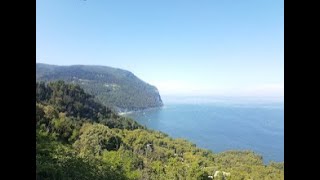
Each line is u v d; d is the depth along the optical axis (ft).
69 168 25.41
